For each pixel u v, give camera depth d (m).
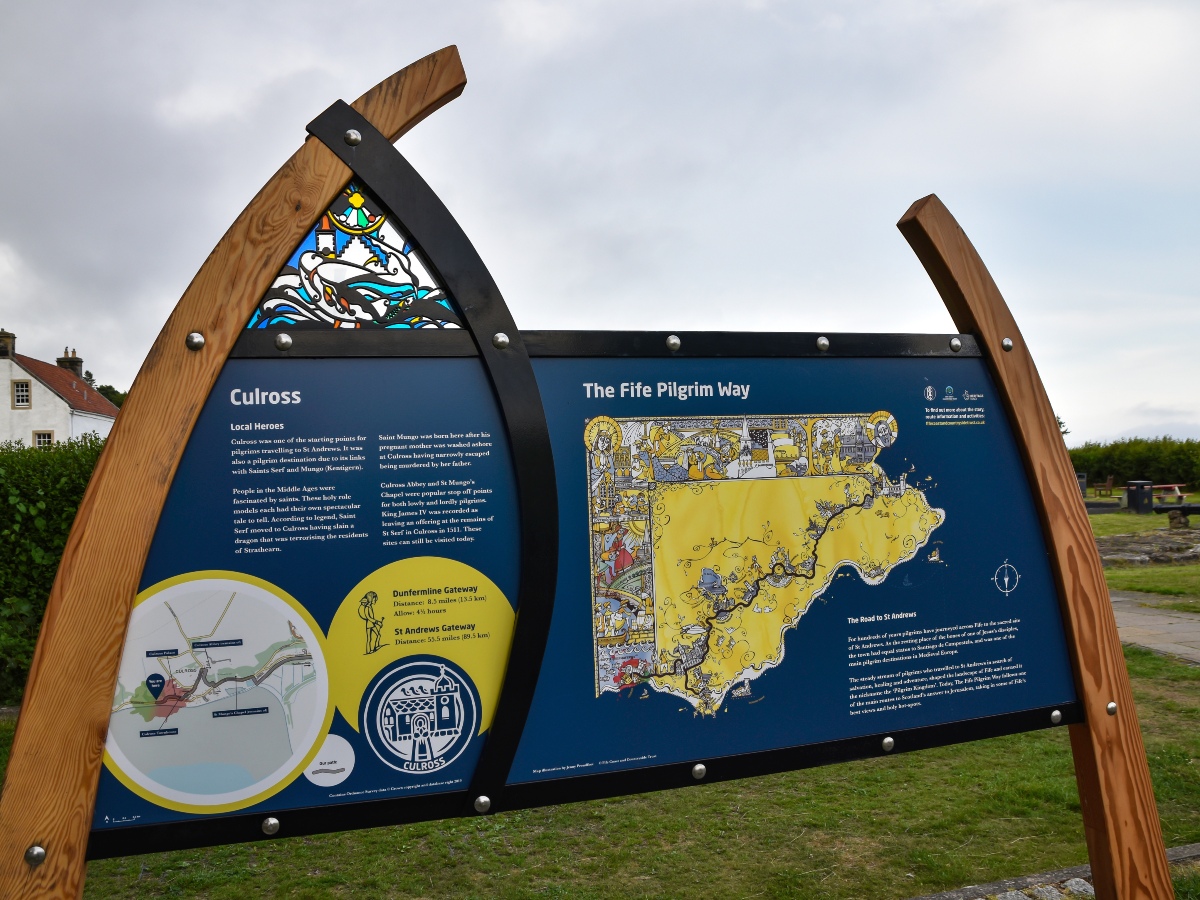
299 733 1.78
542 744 1.93
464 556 1.89
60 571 1.65
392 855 3.34
